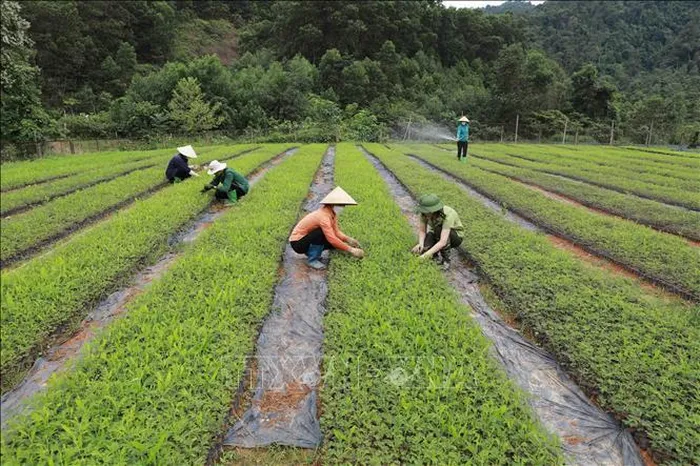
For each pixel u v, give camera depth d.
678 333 4.76
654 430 3.52
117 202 10.92
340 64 47.38
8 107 25.23
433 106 44.88
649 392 3.88
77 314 5.45
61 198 11.38
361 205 9.82
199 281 5.89
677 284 6.22
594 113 45.81
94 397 3.73
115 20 59.34
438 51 65.62
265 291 5.71
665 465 3.29
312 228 6.75
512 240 7.72
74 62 52.22
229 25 83.62
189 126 33.84
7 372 4.39
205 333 4.59
